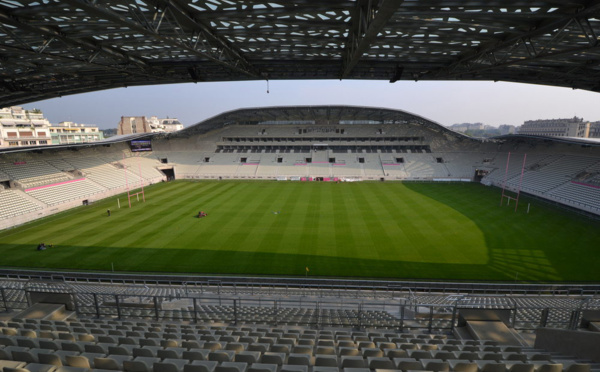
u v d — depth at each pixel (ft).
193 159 247.70
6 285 56.54
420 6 39.52
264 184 199.82
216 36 56.03
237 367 21.02
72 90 97.40
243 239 97.40
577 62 66.08
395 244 92.38
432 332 37.47
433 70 79.30
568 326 35.99
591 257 82.17
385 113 230.48
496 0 38.01
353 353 26.13
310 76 86.02
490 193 166.71
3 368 18.76
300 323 40.78
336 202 147.02
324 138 257.14
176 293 55.31
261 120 267.18
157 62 76.84
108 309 44.60
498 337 33.63
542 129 458.91
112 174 189.98
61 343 24.84
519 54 64.90
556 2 37.88
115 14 35.76
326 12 44.42
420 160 231.71
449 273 74.38
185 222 115.65
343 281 67.36
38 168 160.35
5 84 86.84
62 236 101.45
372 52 64.44
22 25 46.52
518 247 89.25
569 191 141.28
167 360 22.35
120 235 101.81
